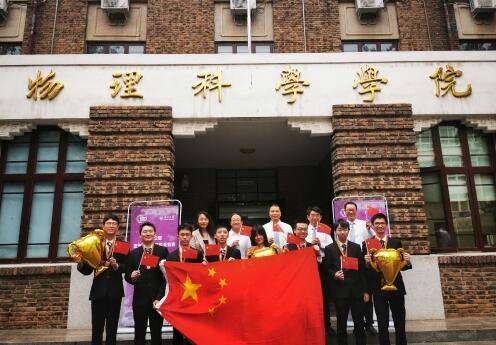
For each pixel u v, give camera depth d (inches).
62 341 242.1
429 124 332.8
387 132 326.3
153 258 208.8
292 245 231.0
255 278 207.6
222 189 495.2
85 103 322.7
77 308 289.1
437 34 453.1
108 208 304.7
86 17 446.9
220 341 194.7
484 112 333.1
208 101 326.6
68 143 331.9
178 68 331.3
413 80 336.2
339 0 458.0
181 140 393.7
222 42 447.2
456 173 337.4
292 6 451.8
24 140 331.3
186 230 217.9
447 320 286.7
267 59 334.0
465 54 341.7
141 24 449.1
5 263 309.6
